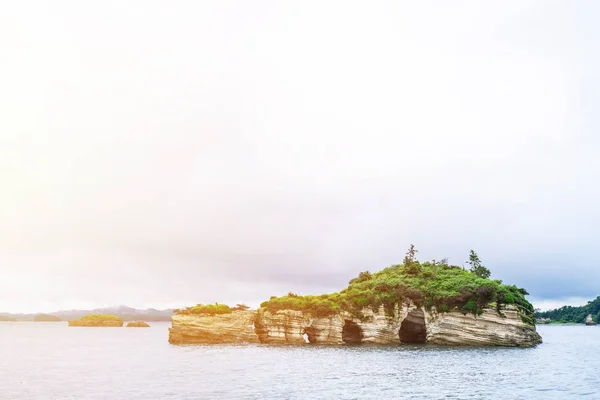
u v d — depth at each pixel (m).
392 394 42.56
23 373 64.56
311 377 54.78
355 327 117.19
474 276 115.00
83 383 52.50
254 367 67.06
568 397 40.50
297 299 125.81
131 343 157.12
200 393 44.16
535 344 103.69
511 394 42.12
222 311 131.25
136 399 41.19
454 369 60.75
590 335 182.00
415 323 108.88
